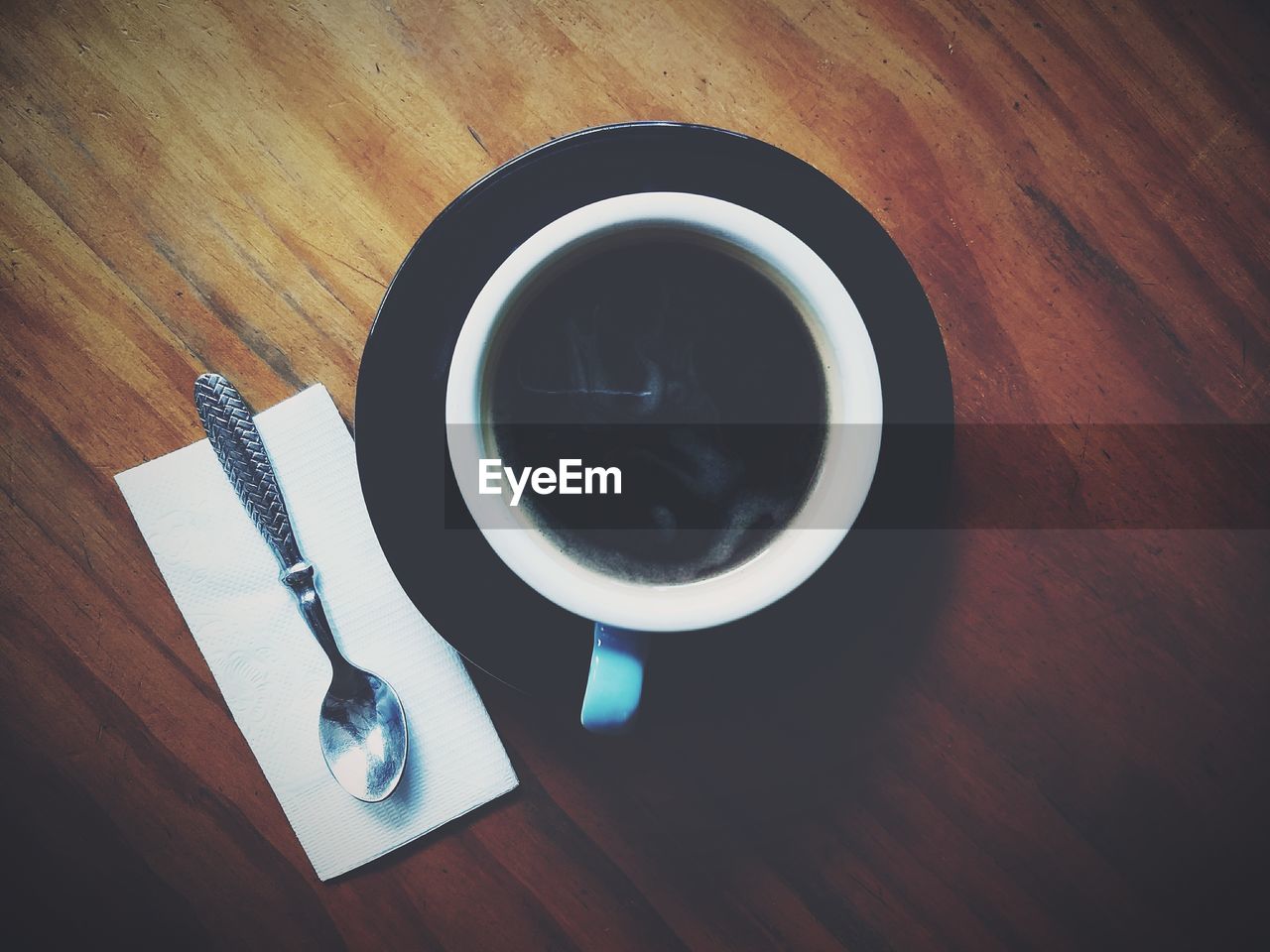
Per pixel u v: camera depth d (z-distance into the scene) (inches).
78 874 13.1
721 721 12.9
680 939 12.9
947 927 12.9
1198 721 12.8
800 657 11.9
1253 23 12.6
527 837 12.9
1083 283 12.7
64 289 12.8
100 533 12.9
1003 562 12.8
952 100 12.7
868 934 12.9
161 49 12.7
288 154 12.7
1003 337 12.7
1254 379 12.7
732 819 12.9
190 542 12.6
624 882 13.0
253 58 12.7
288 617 12.7
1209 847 12.8
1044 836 12.9
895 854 12.9
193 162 12.7
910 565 12.9
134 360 12.8
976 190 12.7
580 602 10.5
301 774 12.7
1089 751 12.8
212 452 12.6
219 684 12.6
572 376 11.1
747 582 10.6
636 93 12.6
